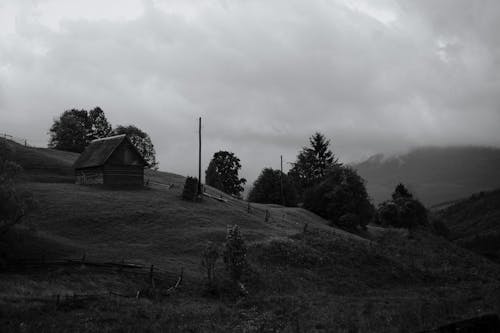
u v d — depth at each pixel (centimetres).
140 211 6944
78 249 5200
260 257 5709
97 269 4422
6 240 4866
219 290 4459
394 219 10544
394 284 5856
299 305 4050
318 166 14762
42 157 10494
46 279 4041
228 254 4738
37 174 9481
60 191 7619
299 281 5288
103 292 3881
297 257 5878
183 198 8175
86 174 8856
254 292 4716
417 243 8425
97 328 2841
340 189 10044
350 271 5903
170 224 6619
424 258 7400
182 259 5341
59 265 4400
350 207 9894
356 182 10188
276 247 5984
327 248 6425
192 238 6100
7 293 3481
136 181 8838
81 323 2936
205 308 3766
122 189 8381
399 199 10819
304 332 2886
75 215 6475
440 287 5819
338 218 10000
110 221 6438
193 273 4850
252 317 3409
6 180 4741
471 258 8275
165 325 3000
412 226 10338
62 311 3203
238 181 14612
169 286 4388
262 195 12544
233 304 4116
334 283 5450
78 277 4184
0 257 4462
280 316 3416
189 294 4288
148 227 6412
